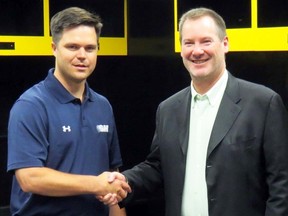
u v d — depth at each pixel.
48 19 3.25
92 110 2.29
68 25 2.17
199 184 2.18
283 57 3.03
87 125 2.25
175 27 3.06
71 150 2.20
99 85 3.77
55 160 2.18
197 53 2.13
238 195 2.12
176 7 3.04
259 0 2.74
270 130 2.12
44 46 3.24
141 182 2.42
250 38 2.73
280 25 2.80
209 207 2.15
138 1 3.59
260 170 2.14
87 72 2.21
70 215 2.20
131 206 3.61
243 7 2.88
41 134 2.16
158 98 3.58
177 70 3.46
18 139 2.15
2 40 3.12
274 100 2.14
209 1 3.03
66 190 2.14
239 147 2.12
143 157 3.70
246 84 2.21
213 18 2.16
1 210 3.55
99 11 3.56
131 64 3.69
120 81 3.75
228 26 2.95
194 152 2.21
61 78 2.24
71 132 2.21
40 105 2.18
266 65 3.10
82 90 2.28
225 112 2.17
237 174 2.12
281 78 3.04
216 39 2.14
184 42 2.18
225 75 2.22
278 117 2.13
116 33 3.61
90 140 2.25
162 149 2.30
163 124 2.32
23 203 2.22
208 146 2.16
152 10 3.53
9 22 3.33
